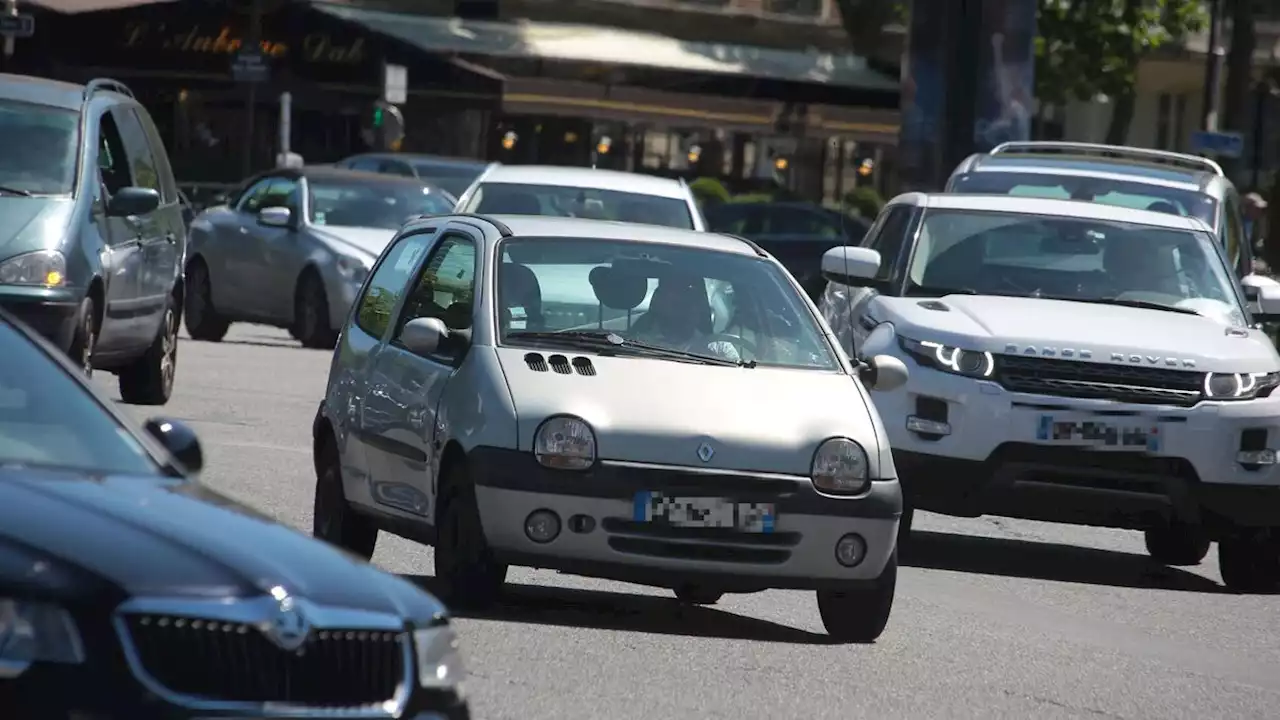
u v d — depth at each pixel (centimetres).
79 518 1466
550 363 2738
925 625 2934
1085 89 13975
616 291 2886
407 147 12638
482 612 2692
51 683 1360
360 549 3055
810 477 2670
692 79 12506
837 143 14275
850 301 3922
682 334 2862
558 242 2941
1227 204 4816
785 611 2995
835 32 15988
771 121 12925
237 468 3938
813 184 14175
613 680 2372
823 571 2677
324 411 3123
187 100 12200
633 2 14888
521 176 5288
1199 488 3472
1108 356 3488
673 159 13488
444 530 2706
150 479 1633
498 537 2631
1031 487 3475
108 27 11325
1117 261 3919
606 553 2627
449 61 11262
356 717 1438
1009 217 3991
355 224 7138
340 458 3045
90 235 4228
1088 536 4194
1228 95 12312
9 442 1675
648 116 12356
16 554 1403
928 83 9225
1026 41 9194
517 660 2430
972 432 3472
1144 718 2428
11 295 4038
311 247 6962
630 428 2645
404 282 3059
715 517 2636
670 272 2931
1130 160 5103
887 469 2720
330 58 11306
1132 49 13900
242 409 4900
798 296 2981
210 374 5712
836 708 2331
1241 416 3488
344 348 3125
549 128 13038
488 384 2692
